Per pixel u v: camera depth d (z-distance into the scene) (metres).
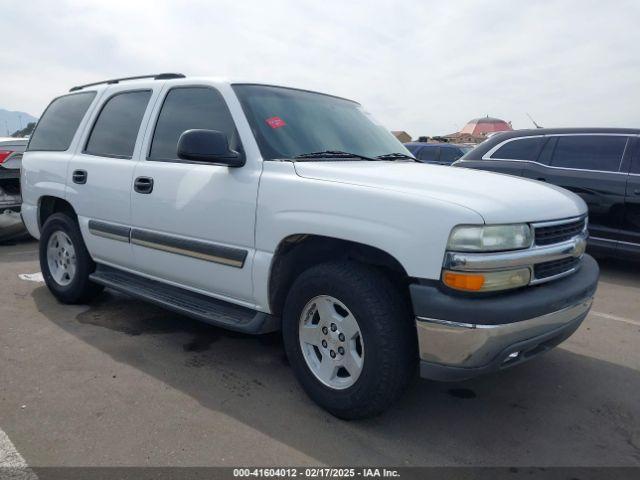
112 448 2.65
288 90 3.90
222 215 3.32
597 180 6.34
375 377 2.70
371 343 2.70
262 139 3.31
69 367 3.54
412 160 4.05
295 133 3.50
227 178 3.31
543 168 6.77
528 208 2.71
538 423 3.02
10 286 5.42
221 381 3.40
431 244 2.50
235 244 3.29
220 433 2.81
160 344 3.97
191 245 3.54
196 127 3.65
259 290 3.21
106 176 4.16
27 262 6.55
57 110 5.14
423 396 3.30
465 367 2.55
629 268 6.80
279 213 3.03
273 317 3.31
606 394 3.38
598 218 6.38
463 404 3.21
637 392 3.41
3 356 3.69
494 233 2.49
